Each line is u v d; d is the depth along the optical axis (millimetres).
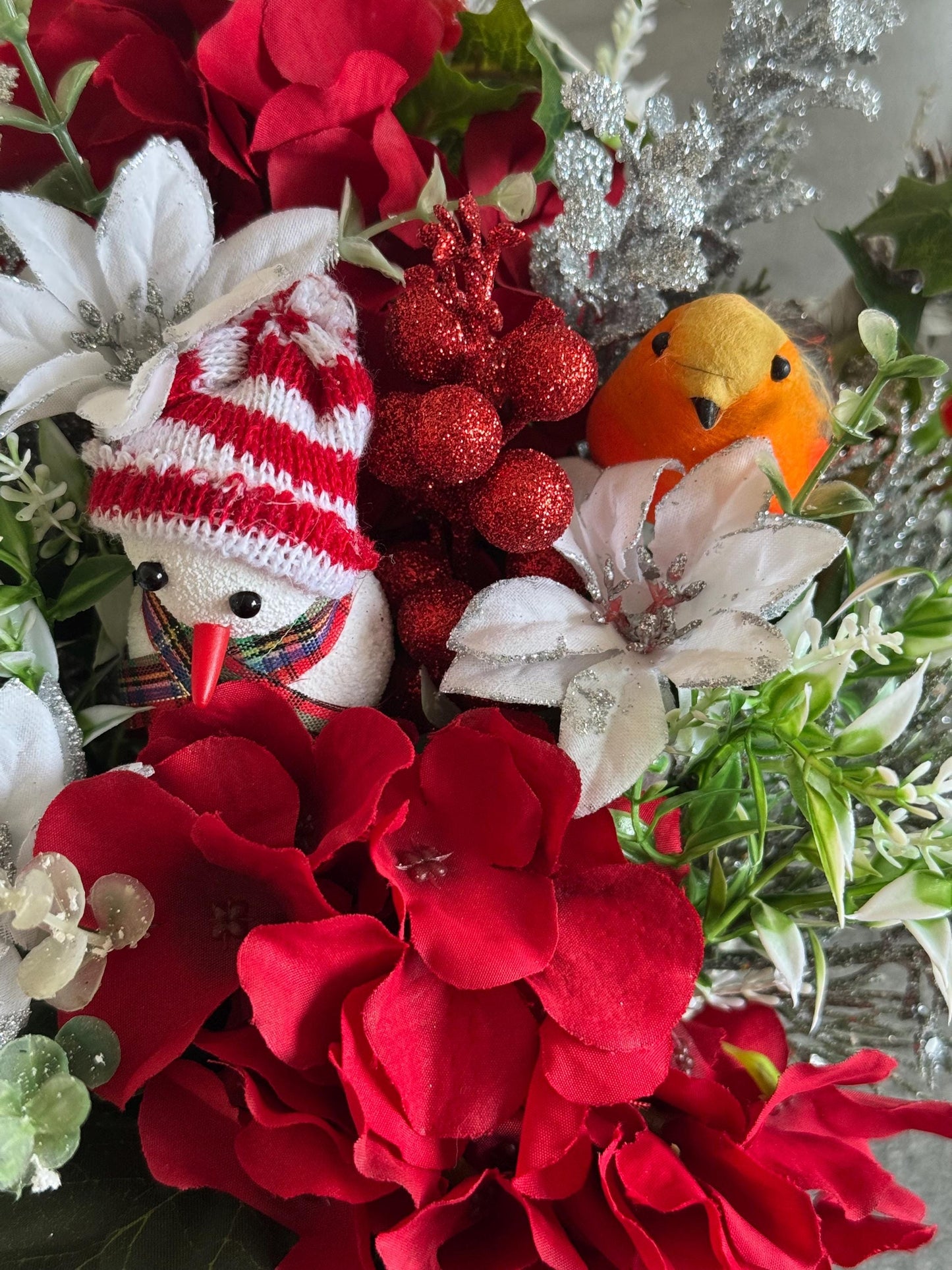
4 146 248
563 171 222
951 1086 287
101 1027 182
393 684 235
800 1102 213
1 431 183
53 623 233
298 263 192
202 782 191
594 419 242
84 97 245
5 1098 169
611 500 218
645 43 348
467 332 210
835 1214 213
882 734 203
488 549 251
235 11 215
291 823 192
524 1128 178
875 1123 210
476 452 196
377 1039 173
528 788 188
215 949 195
